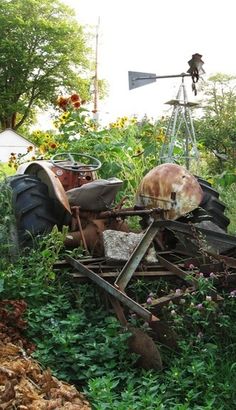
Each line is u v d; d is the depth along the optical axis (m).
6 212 5.41
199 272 4.70
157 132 9.59
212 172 11.06
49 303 4.73
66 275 4.99
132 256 4.76
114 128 9.49
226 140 11.59
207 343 4.29
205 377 3.87
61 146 9.14
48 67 54.88
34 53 54.12
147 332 4.24
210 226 5.42
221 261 4.73
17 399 3.20
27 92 54.78
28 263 5.07
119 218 5.63
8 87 54.62
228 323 4.36
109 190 5.58
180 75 8.27
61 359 4.03
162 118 10.29
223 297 4.62
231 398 3.79
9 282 4.73
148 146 8.62
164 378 3.92
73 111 9.47
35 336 4.32
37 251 5.11
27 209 5.40
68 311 4.69
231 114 13.02
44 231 5.35
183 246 5.29
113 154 8.53
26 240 5.36
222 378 3.98
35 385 3.46
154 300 4.37
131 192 8.14
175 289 4.82
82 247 5.33
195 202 5.45
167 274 4.82
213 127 11.90
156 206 5.50
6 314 4.33
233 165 10.72
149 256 5.01
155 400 3.54
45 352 4.04
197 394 3.66
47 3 56.66
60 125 9.48
